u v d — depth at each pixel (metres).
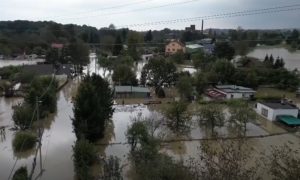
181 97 51.31
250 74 62.28
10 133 34.00
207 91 56.06
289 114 41.03
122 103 48.31
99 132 31.53
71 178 24.09
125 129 35.78
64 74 66.44
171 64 59.25
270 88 63.50
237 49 104.62
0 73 63.16
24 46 97.69
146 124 31.22
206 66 69.62
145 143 25.67
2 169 25.53
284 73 63.22
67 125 37.00
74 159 25.84
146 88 55.97
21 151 28.92
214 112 36.03
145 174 19.03
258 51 128.75
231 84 62.16
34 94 38.06
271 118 40.88
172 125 36.66
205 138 33.41
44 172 24.98
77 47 79.06
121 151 29.52
